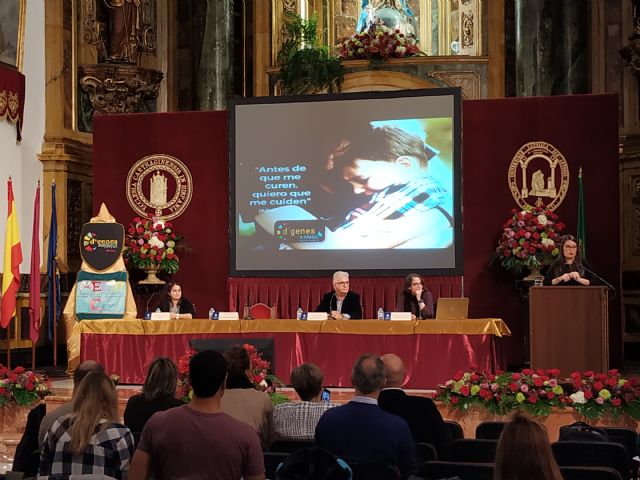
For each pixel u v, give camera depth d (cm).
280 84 1611
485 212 1250
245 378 585
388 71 1536
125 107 1505
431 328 1014
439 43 1655
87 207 1482
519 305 1237
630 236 1411
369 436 455
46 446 436
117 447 430
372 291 1255
